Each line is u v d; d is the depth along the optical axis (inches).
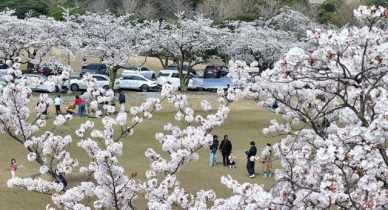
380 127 254.7
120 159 870.4
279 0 3157.0
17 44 1457.9
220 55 2268.7
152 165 416.5
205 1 3191.4
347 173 352.2
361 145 280.1
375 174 299.6
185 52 2220.7
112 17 1679.4
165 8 3262.8
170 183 399.5
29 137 459.8
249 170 798.5
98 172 380.5
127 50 1501.0
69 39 1470.2
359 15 266.8
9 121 444.1
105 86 1577.3
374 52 276.5
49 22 1503.4
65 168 449.4
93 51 1494.8
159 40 1539.1
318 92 611.8
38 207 613.6
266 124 1257.4
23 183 420.2
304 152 302.4
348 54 276.4
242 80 722.8
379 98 267.3
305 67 272.4
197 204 353.4
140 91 1628.9
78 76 1894.7
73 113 1190.9
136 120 487.2
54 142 450.0
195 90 1726.1
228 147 870.4
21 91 442.6
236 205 267.4
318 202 301.6
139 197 666.2
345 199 289.1
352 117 298.8
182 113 517.3
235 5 3085.6
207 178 779.4
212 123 486.9
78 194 398.9
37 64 1451.8
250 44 1609.3
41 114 494.6
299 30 2058.3
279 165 889.5
